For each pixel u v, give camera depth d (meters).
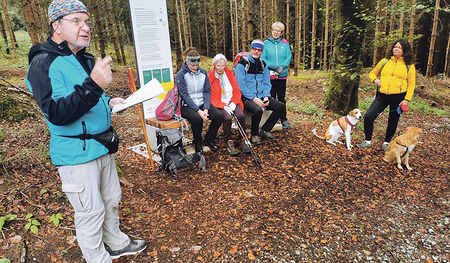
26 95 5.03
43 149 3.60
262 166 4.02
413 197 3.45
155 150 4.25
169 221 2.82
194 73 4.04
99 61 1.55
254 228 2.76
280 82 5.34
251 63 4.56
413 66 4.29
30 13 6.26
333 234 2.74
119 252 2.33
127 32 25.12
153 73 4.03
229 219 2.88
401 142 4.07
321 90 8.34
